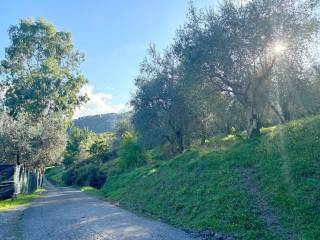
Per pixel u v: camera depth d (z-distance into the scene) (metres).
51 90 56.69
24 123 40.88
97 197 29.59
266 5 20.45
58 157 44.91
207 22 22.80
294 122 20.78
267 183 13.74
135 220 14.83
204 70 22.47
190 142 36.19
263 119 28.03
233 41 21.03
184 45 23.59
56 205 22.78
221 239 10.66
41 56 59.38
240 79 22.42
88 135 99.69
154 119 36.66
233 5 21.73
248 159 17.33
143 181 25.25
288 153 15.65
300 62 22.00
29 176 37.84
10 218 17.02
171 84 35.38
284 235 9.91
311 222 10.05
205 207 14.23
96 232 12.12
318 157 13.84
